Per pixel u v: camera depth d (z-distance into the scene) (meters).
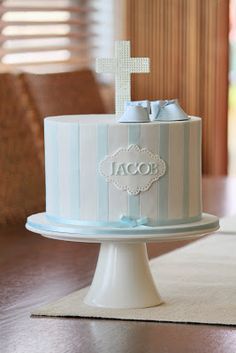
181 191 1.60
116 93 1.72
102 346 1.46
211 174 4.32
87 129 1.58
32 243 2.33
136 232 1.54
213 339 1.50
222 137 4.34
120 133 1.57
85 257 2.17
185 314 1.63
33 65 4.03
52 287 1.88
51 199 1.64
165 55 4.26
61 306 1.69
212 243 2.31
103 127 1.57
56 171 1.62
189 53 4.24
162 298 1.74
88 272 2.02
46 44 4.16
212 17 4.21
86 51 4.30
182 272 1.98
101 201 1.58
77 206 1.60
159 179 1.58
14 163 2.76
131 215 1.58
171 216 1.59
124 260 1.68
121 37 4.28
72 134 1.59
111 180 1.58
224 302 1.72
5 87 2.82
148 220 1.58
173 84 4.27
